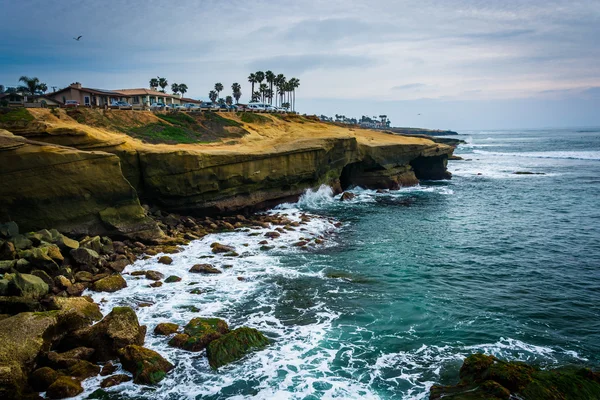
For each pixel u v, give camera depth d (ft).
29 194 86.43
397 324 63.31
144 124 156.15
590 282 80.12
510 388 44.24
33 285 64.18
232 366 51.83
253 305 68.95
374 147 188.75
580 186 202.18
